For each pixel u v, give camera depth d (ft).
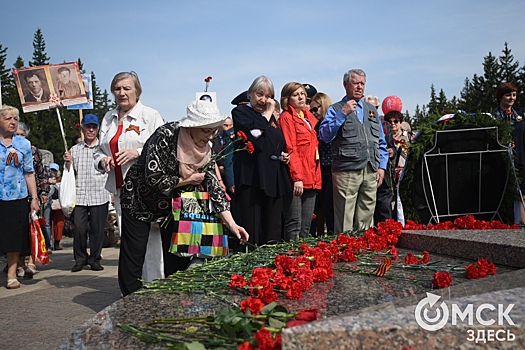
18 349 13.43
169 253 14.46
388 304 7.00
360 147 21.21
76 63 37.70
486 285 7.96
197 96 26.02
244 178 19.22
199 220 13.91
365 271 12.41
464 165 21.76
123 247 14.26
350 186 21.33
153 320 8.43
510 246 12.61
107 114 18.58
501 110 25.90
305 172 21.27
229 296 10.03
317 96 25.36
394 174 26.50
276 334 6.93
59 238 39.37
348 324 5.78
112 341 7.66
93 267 27.32
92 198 27.14
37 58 238.89
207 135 13.67
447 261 13.58
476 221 17.15
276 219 19.75
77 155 27.25
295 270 11.11
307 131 21.33
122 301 9.88
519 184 23.38
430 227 16.98
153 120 18.29
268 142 19.24
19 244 22.09
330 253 13.21
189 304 9.55
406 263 13.07
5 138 22.57
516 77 191.52
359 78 21.22
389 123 26.96
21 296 20.30
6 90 182.70
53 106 37.27
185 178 13.89
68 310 17.75
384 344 5.63
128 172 14.28
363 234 17.21
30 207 23.22
